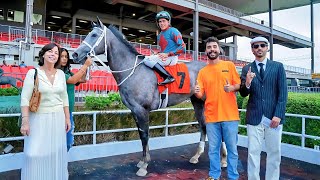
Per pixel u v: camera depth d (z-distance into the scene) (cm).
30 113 272
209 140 338
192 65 459
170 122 619
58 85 280
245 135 625
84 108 593
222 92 328
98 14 3084
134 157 489
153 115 598
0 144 446
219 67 334
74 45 2036
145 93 391
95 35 379
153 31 3616
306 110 530
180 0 2250
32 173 265
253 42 313
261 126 311
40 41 1867
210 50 332
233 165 324
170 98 424
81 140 502
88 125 516
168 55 407
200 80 346
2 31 2136
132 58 401
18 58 1677
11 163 407
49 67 279
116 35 399
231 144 324
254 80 312
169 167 438
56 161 276
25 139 275
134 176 392
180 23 3481
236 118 327
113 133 539
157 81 403
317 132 512
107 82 986
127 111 534
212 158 334
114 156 493
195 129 665
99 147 485
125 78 393
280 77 303
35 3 2341
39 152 267
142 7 2778
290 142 552
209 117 336
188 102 815
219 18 2731
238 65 3095
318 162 460
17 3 2297
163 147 566
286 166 450
